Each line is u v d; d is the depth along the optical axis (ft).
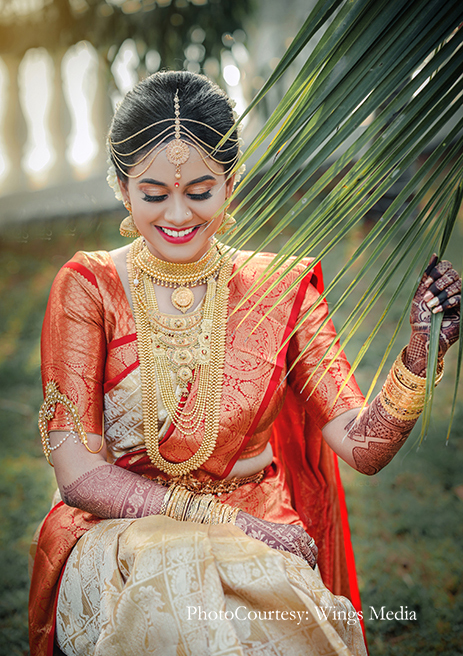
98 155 19.86
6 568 7.83
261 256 5.48
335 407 5.17
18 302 15.83
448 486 9.23
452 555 7.86
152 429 4.97
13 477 9.82
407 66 3.14
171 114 4.55
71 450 4.78
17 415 11.64
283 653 3.99
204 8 14.38
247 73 16.62
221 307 5.12
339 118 3.25
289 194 3.41
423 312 4.36
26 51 17.15
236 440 5.05
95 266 5.12
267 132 3.33
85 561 4.55
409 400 4.60
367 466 4.98
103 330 5.04
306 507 6.02
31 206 18.49
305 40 3.15
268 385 5.08
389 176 3.39
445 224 3.86
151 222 4.78
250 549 4.15
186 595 3.99
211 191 4.73
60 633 4.77
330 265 16.21
